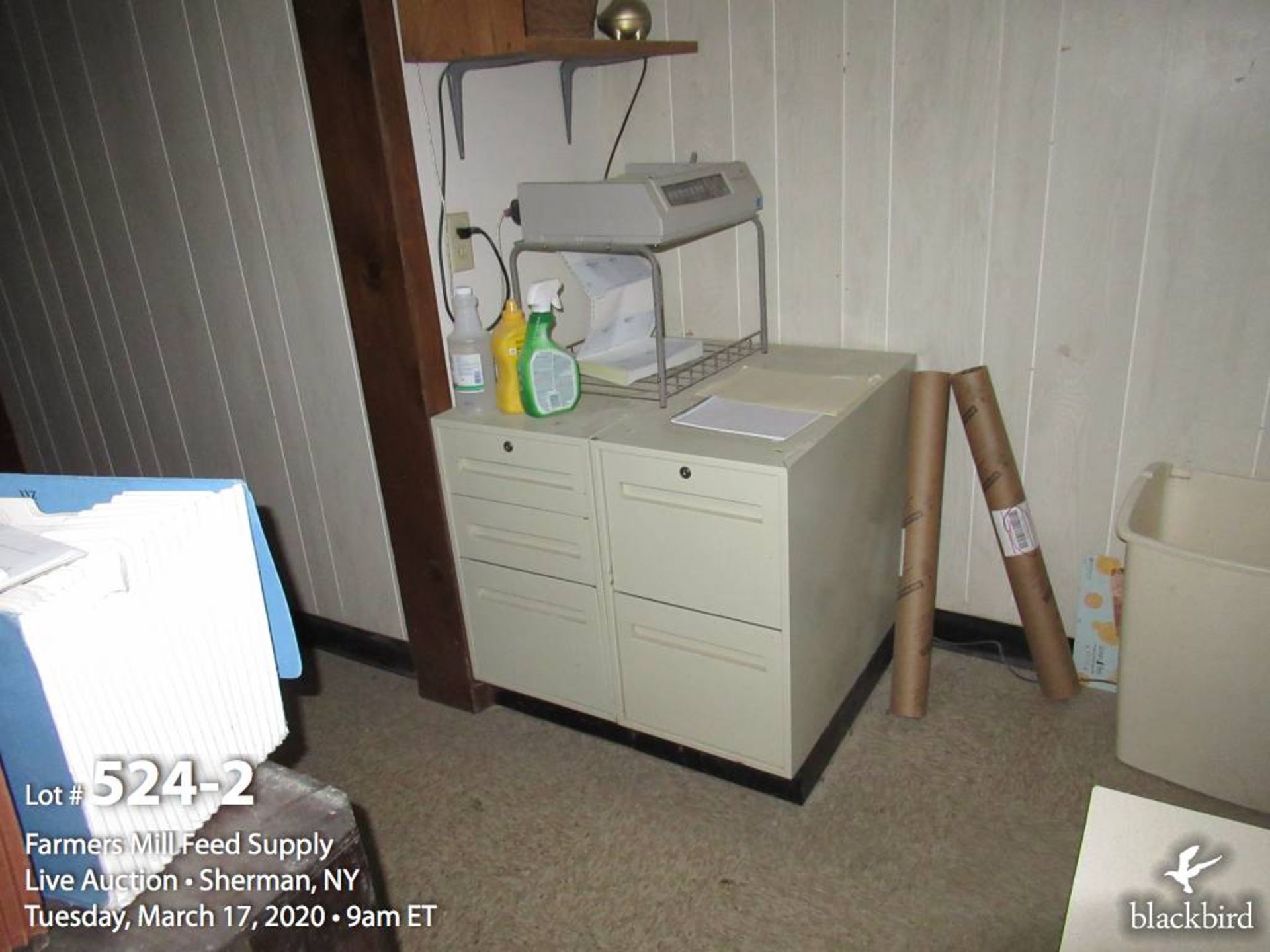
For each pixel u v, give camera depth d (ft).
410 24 5.63
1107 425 6.45
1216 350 5.94
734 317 7.63
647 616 5.98
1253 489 6.02
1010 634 7.34
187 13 6.28
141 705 2.51
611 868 5.67
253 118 6.33
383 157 5.70
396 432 6.54
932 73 6.22
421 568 6.95
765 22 6.66
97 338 8.30
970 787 6.11
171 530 2.54
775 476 5.08
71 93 7.20
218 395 7.72
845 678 6.54
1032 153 6.09
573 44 5.84
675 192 5.87
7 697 2.31
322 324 6.78
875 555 6.79
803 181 6.93
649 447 5.46
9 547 2.38
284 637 3.04
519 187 6.22
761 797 6.15
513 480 6.15
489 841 5.94
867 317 7.06
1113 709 6.77
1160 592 5.57
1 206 8.29
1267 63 5.28
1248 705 5.47
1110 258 6.07
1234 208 5.62
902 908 5.25
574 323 7.77
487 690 7.32
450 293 6.44
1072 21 5.72
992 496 6.63
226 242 6.96
